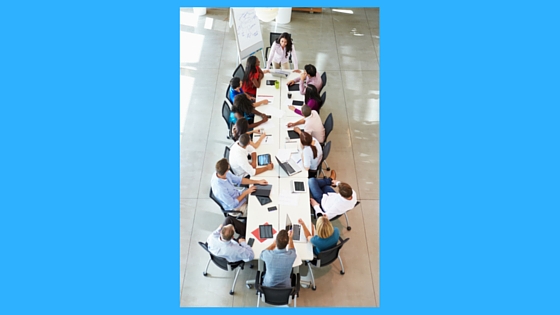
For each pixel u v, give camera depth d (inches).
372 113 336.8
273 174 258.4
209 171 297.1
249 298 241.1
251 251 223.1
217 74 357.1
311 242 226.2
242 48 331.9
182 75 355.6
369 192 289.6
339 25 412.2
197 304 238.7
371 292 244.8
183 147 309.3
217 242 219.9
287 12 404.5
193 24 399.5
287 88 309.3
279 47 326.0
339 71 367.2
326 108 339.3
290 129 282.2
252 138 275.7
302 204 245.1
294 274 228.5
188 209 278.2
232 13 320.2
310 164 261.3
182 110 331.6
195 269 252.1
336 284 247.3
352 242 264.8
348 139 319.3
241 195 248.2
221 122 324.8
